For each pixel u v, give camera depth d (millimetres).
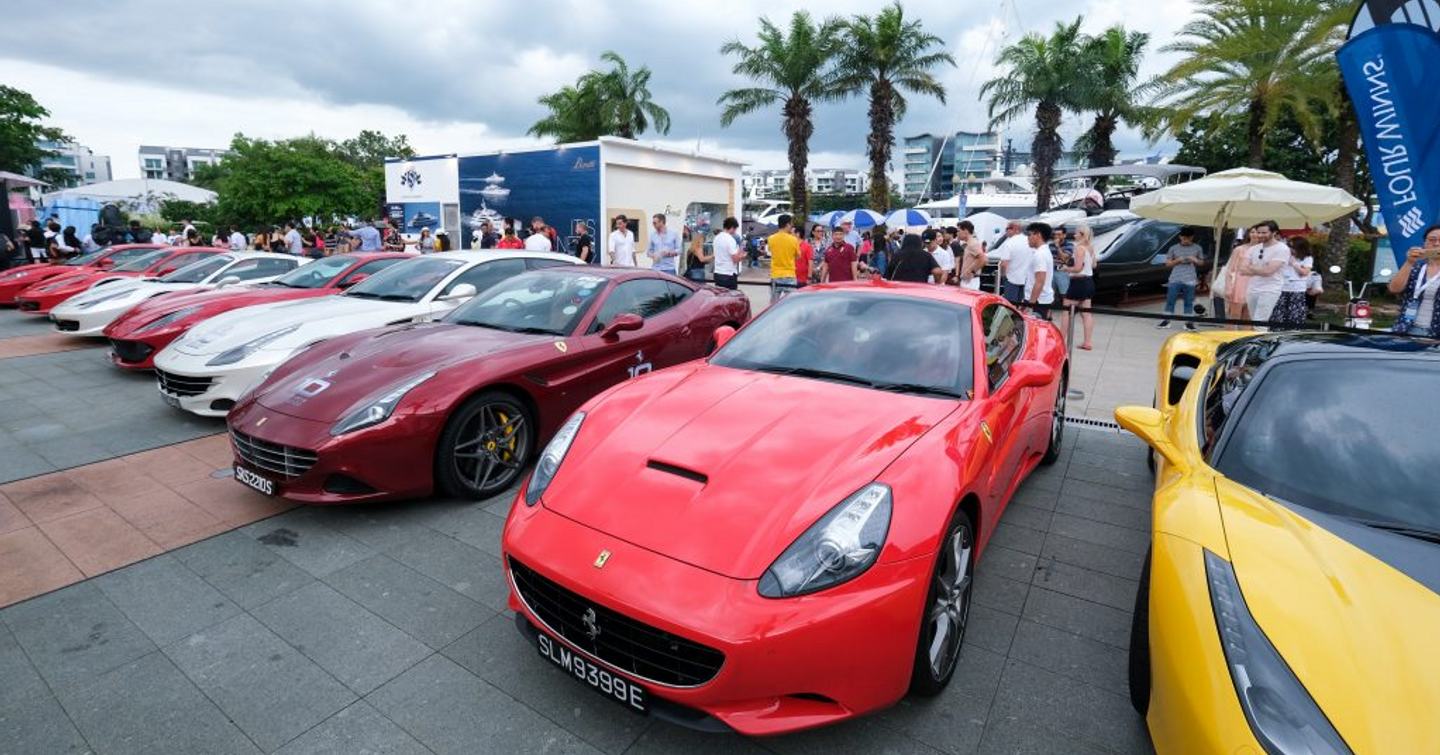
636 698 2061
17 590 3084
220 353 5367
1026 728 2283
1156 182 21500
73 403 6125
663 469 2416
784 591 1957
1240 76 16766
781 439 2498
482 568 3271
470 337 4426
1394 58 5172
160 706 2367
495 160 18891
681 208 19203
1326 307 12836
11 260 16641
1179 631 1734
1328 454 2176
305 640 2723
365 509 3893
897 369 3123
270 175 26656
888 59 26438
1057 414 4625
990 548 3545
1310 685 1479
